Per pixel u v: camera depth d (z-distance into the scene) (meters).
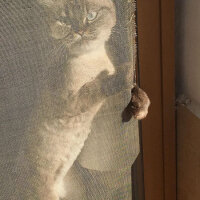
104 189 0.80
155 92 0.86
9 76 0.63
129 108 0.74
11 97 0.65
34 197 0.74
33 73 0.64
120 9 0.66
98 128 0.74
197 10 0.74
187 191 0.96
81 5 0.62
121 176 0.81
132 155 0.81
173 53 0.82
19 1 0.59
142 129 0.89
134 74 0.75
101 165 0.77
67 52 0.65
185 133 0.90
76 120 0.71
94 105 0.71
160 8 0.76
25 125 0.68
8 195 0.72
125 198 0.84
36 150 0.70
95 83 0.69
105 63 0.68
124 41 0.68
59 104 0.68
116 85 0.71
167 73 0.84
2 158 0.68
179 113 0.91
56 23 0.62
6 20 0.59
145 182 0.96
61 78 0.66
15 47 0.61
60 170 0.74
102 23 0.65
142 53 0.80
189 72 0.83
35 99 0.66
